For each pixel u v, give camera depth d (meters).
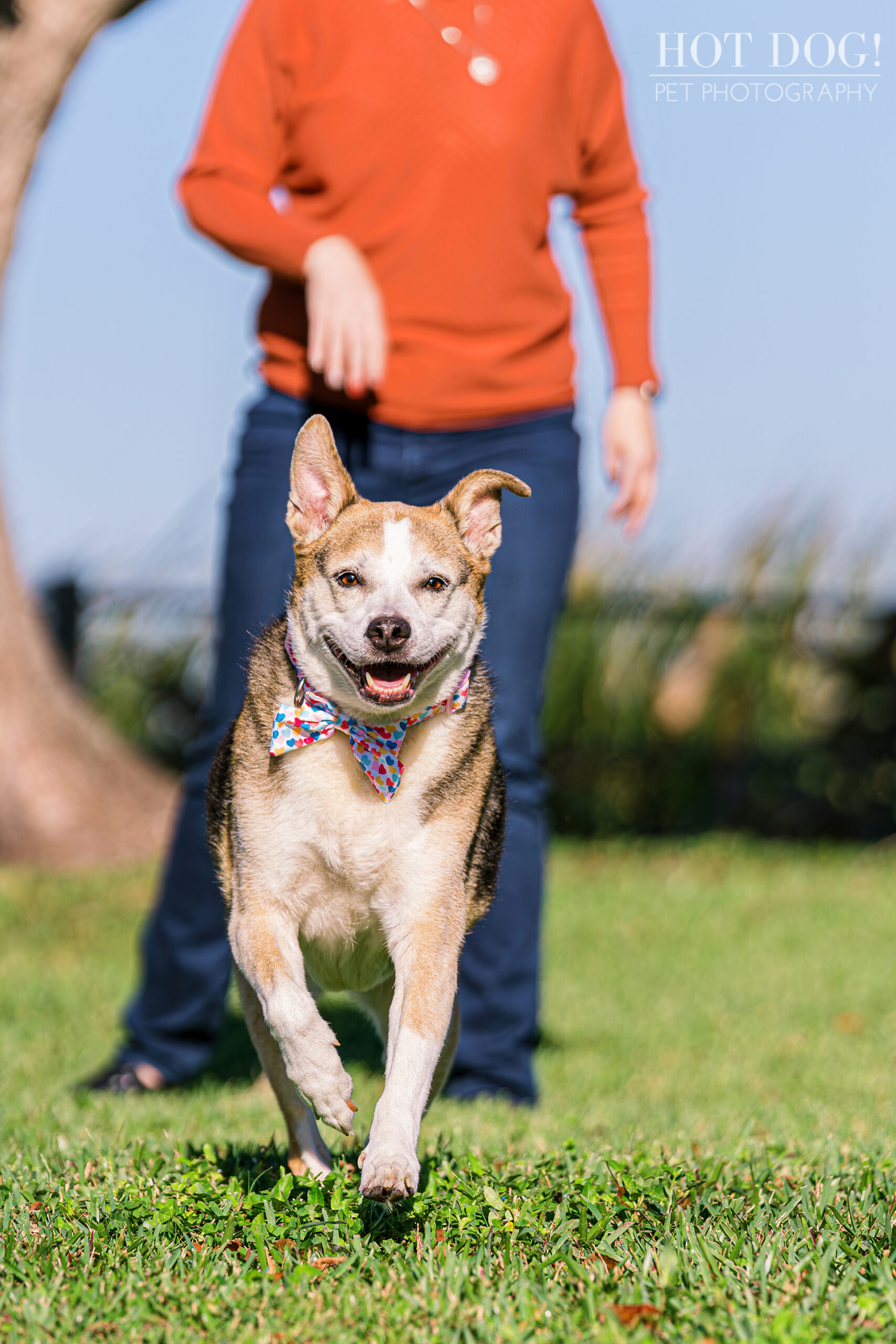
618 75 5.11
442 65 4.67
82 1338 2.63
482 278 4.74
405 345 4.75
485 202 4.71
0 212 11.45
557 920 9.85
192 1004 5.36
